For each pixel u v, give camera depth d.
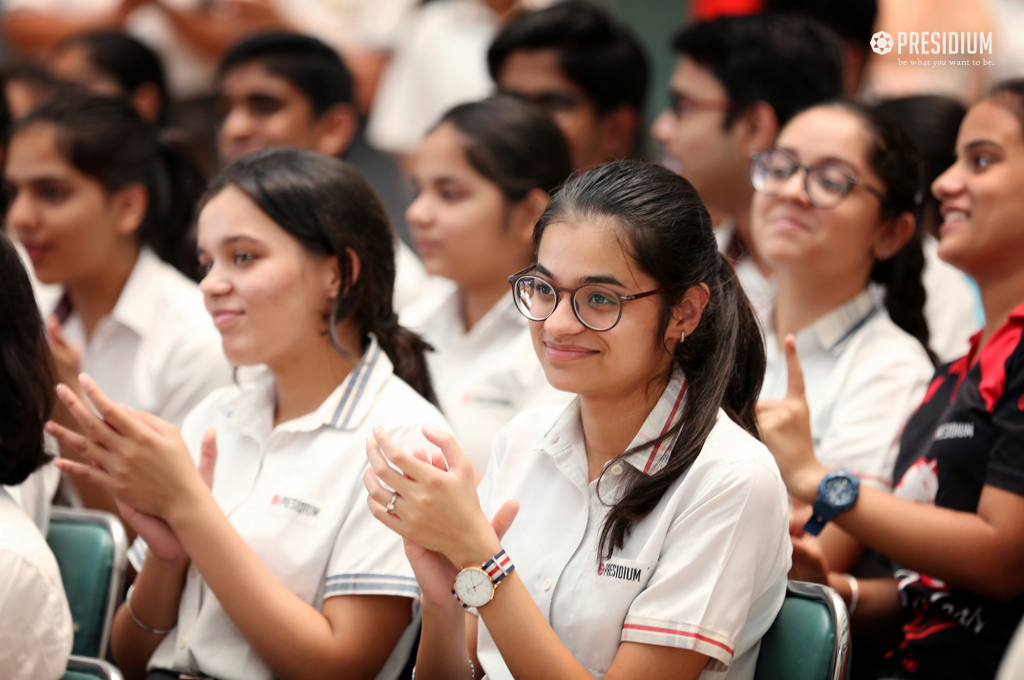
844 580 4.15
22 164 5.52
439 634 3.24
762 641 3.38
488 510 3.63
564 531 3.39
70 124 5.55
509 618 2.99
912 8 8.47
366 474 3.10
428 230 5.50
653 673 3.02
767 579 3.25
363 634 3.61
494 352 5.50
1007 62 8.62
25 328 3.46
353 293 4.00
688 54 6.38
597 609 3.19
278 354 3.92
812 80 6.05
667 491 3.22
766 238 4.80
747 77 6.10
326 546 3.74
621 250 3.05
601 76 7.20
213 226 3.89
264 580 3.54
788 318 5.00
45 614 3.26
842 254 4.69
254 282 3.83
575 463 3.42
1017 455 3.71
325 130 7.96
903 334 4.82
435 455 3.13
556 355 3.12
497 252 5.50
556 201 3.20
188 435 4.33
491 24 9.85
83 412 3.44
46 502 4.16
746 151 6.18
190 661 3.76
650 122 10.33
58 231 5.54
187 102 10.13
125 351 5.70
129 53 9.02
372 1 10.70
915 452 4.35
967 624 3.88
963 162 4.26
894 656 4.12
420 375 4.29
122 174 5.67
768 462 3.18
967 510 3.94
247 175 3.92
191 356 5.51
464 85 9.58
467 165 5.40
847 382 4.70
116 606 4.09
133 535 5.04
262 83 7.70
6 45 11.18
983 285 4.29
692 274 3.16
